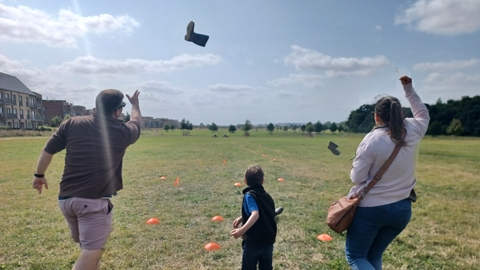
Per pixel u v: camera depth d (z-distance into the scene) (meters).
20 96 64.75
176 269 3.33
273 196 6.90
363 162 2.31
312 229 4.61
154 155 17.58
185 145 28.12
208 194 7.11
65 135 2.54
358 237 2.39
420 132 2.34
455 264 3.50
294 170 11.38
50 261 3.46
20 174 9.91
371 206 2.30
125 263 3.44
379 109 2.35
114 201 6.39
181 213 5.48
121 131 2.64
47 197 6.73
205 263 3.48
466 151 21.27
